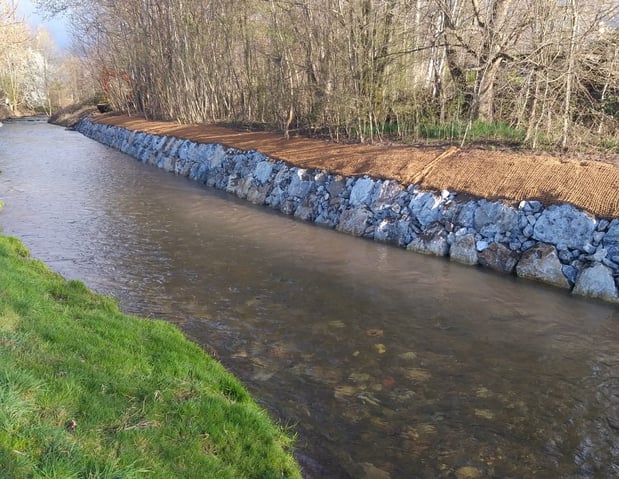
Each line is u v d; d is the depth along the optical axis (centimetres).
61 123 4691
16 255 874
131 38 3294
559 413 517
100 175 1994
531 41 1396
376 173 1267
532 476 427
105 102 4622
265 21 2098
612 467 442
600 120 1291
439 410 515
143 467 331
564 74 1159
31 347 453
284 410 502
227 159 1838
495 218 1003
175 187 1788
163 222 1288
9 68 5316
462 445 463
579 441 475
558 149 1159
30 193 1594
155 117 3247
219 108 2670
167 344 563
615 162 1012
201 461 365
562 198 940
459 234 1036
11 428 320
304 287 855
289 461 407
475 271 958
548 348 659
